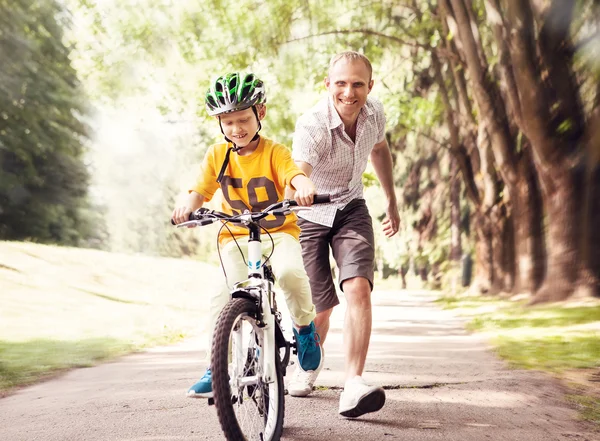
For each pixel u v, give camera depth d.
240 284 4.18
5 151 34.72
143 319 14.80
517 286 19.23
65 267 23.47
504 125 18.77
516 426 4.36
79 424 4.69
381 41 20.73
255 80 4.23
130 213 70.19
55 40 34.84
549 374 6.42
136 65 21.59
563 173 15.11
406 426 4.36
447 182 35.69
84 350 9.41
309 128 4.92
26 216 36.00
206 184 4.50
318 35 19.50
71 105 36.16
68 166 37.75
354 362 4.52
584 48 14.75
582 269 15.10
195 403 5.25
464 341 9.73
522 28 14.83
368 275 4.74
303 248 5.14
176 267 28.67
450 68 23.19
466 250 36.78
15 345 9.97
